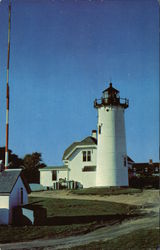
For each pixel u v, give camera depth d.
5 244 19.42
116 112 49.53
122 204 33.88
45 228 23.52
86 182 52.25
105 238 20.20
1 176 27.45
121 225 23.98
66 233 21.98
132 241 18.91
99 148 49.41
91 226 23.97
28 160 70.62
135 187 48.38
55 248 18.36
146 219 25.73
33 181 64.50
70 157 53.62
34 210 25.41
